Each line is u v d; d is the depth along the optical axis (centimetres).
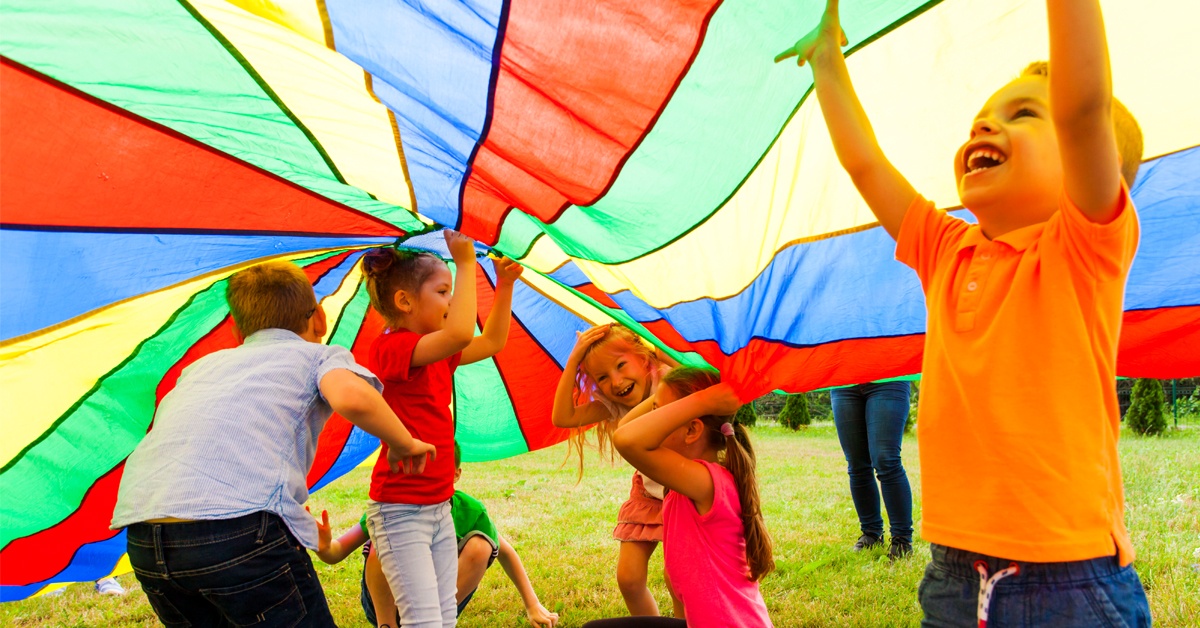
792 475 787
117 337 301
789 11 186
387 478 301
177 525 230
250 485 238
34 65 208
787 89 205
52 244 253
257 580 233
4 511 317
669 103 205
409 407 308
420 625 285
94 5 194
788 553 464
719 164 223
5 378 288
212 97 226
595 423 359
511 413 429
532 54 197
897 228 191
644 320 287
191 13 198
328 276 357
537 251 282
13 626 386
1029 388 152
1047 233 156
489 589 424
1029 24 195
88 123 226
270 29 201
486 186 247
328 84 221
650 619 264
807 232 247
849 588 392
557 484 777
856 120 189
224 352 268
